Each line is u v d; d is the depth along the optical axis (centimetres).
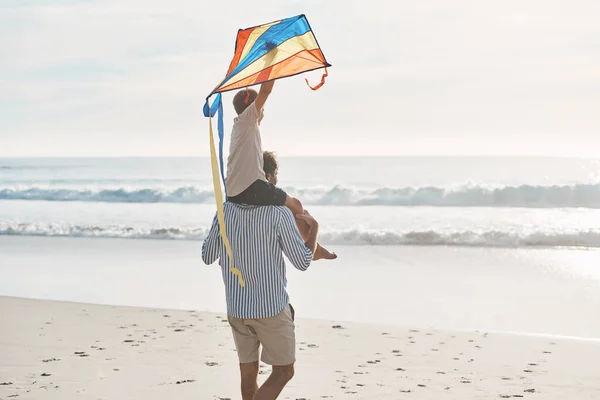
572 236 1557
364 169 4797
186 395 509
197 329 748
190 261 1285
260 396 357
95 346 670
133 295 977
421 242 1566
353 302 924
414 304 911
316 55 332
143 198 2591
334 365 607
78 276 1138
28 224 1842
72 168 5497
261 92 346
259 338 360
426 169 4778
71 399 498
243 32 352
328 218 1972
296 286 1039
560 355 645
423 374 578
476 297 955
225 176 356
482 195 2247
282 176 3966
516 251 1427
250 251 346
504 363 615
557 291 995
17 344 677
